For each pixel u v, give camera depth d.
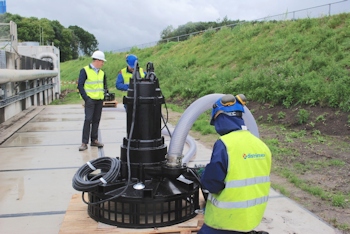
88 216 3.50
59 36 82.12
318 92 9.52
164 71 22.06
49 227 3.74
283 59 14.05
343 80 9.43
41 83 17.48
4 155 6.70
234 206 2.50
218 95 3.69
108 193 3.29
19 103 12.87
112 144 7.64
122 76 7.52
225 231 2.61
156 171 3.51
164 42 35.31
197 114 3.58
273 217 3.99
